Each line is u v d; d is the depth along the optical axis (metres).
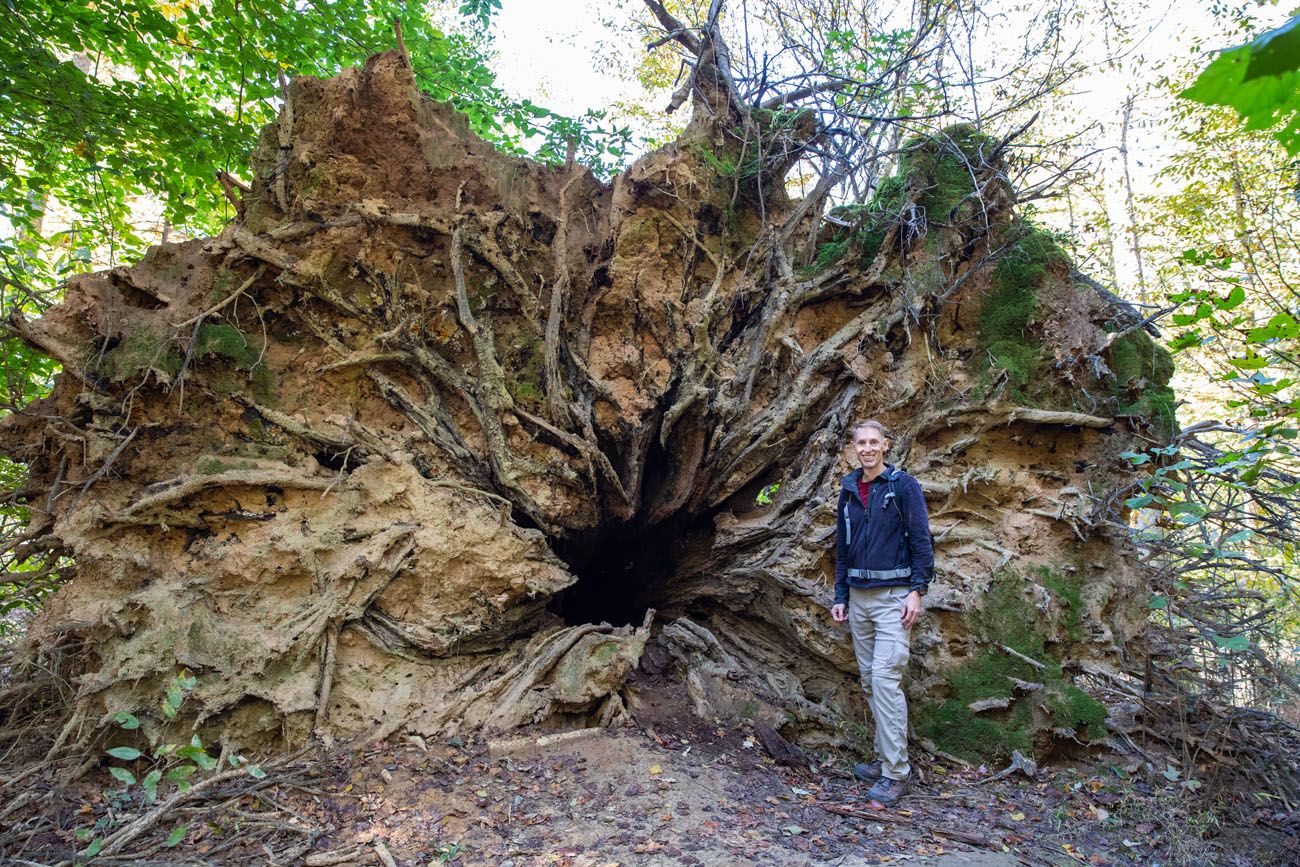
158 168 7.64
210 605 4.34
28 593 4.85
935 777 4.32
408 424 5.07
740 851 3.20
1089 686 5.02
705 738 4.52
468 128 5.53
